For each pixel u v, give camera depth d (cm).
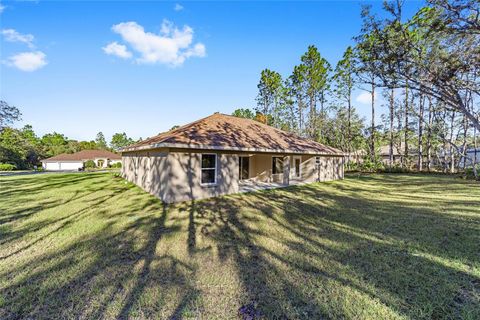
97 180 1628
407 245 437
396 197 941
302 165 1602
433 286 296
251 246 437
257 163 1562
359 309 251
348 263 363
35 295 279
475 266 350
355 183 1419
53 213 682
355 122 2697
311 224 580
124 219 620
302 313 246
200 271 338
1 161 3631
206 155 956
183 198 875
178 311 249
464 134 2006
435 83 832
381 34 837
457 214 654
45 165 3916
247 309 253
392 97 2444
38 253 401
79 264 360
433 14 754
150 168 1056
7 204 808
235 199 909
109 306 257
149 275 326
